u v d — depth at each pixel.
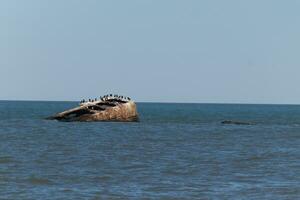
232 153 91.88
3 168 68.94
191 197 52.88
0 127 149.38
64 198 51.56
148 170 70.06
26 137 118.56
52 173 65.94
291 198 52.69
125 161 79.00
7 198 51.16
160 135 131.25
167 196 53.25
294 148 102.19
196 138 123.81
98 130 142.12
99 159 80.81
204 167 73.38
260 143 112.75
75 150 93.31
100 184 59.19
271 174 67.56
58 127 150.12
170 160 80.75
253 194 54.41
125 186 58.16
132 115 172.25
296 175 66.75
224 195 53.84
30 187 56.69
